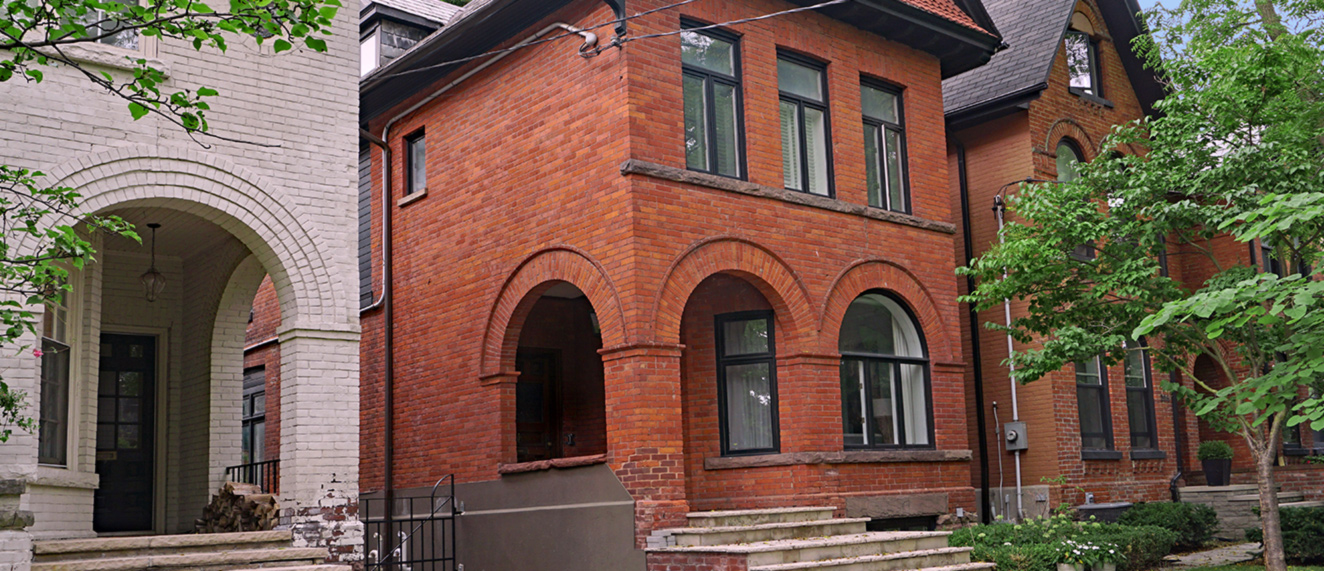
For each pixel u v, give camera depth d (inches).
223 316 519.8
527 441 617.9
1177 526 593.3
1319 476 730.8
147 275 498.3
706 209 494.9
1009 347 634.2
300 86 443.2
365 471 625.6
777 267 516.1
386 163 635.5
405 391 602.9
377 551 573.9
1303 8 553.6
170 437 539.8
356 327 440.5
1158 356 497.7
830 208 541.0
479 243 560.1
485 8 522.3
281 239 429.1
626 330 467.5
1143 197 465.7
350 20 463.8
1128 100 736.3
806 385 513.0
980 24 625.0
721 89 524.1
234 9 255.4
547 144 522.3
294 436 421.7
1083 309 485.7
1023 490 617.0
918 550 474.9
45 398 420.5
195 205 415.8
